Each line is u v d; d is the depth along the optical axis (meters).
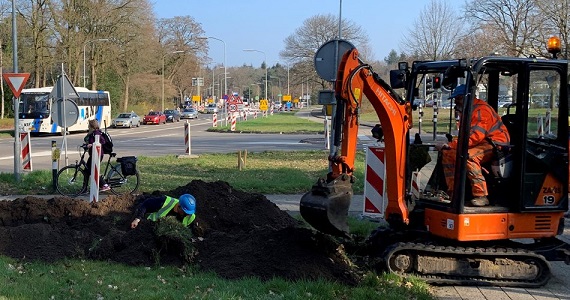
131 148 27.61
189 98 114.81
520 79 6.99
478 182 6.92
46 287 5.96
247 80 146.12
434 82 7.59
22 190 13.79
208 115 91.19
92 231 8.30
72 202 9.22
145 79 73.12
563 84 7.04
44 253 7.34
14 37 15.88
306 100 116.19
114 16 50.59
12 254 7.28
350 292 6.23
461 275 7.07
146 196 9.62
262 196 9.56
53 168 13.59
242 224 8.74
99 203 9.32
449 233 6.92
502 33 35.56
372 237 7.84
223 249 7.40
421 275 7.07
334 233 6.82
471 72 6.83
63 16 46.53
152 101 83.00
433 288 6.91
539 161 7.03
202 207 8.94
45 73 50.78
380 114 7.02
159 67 77.00
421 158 7.68
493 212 6.93
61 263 7.06
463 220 6.82
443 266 7.05
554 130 7.11
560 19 30.81
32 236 7.59
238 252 7.20
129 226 8.39
